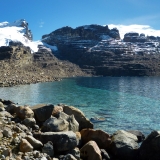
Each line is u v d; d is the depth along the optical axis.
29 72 153.50
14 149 12.32
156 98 56.22
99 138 16.62
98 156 14.08
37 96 56.97
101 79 148.12
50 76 153.75
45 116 18.67
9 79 102.81
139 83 111.62
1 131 13.95
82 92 68.06
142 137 20.56
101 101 50.03
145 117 33.53
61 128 15.79
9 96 55.78
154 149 15.09
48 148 12.99
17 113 18.52
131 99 54.09
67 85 94.38
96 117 32.25
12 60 166.12
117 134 17.62
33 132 15.62
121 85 97.81
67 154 12.97
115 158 15.94
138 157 15.81
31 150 12.31
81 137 16.97
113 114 35.56
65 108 20.22
